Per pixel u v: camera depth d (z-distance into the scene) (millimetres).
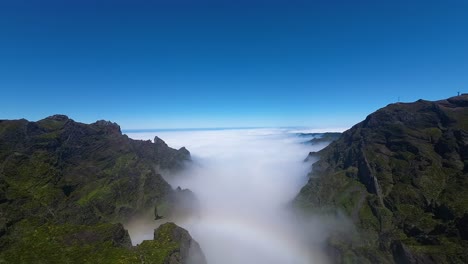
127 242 79375
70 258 68125
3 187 85562
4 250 69062
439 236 86250
